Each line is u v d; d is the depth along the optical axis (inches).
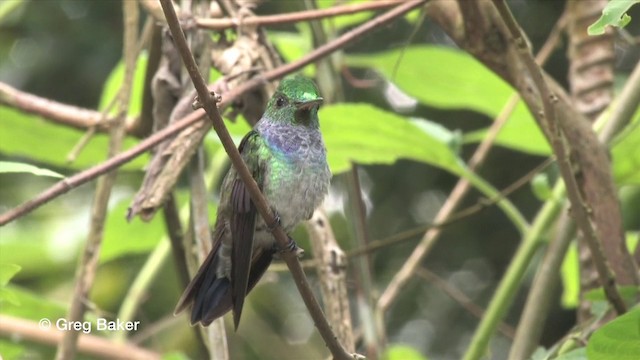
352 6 325.1
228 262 285.4
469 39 324.2
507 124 423.5
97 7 601.9
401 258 591.5
